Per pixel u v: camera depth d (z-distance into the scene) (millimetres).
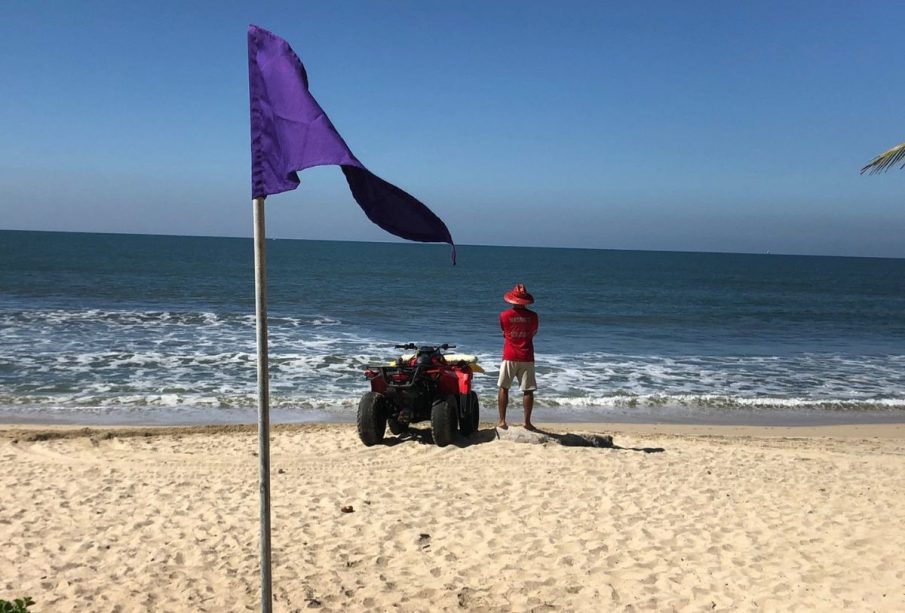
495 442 8469
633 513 6016
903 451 9977
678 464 7691
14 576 4711
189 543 5312
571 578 4777
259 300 2715
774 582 4691
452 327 25891
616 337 25156
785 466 7871
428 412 8656
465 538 5457
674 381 16016
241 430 9742
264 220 2684
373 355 17406
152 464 7633
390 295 42844
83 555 5074
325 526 5688
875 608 4289
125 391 12789
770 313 38688
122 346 17750
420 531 5594
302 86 2623
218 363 15734
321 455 8070
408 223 2633
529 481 6910
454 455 7914
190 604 4352
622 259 158875
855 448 10008
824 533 5574
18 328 20406
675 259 174125
